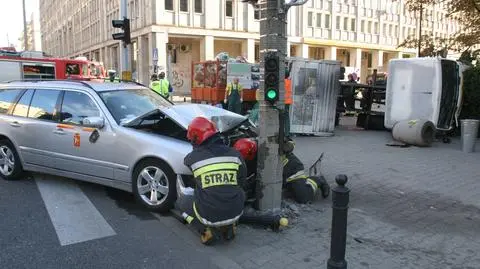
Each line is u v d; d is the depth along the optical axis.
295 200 6.32
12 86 7.63
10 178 7.34
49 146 6.82
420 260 4.59
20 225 5.35
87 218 5.62
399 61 13.05
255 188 5.57
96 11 55.56
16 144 7.18
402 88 13.03
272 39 5.13
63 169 6.76
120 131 6.09
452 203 6.51
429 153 10.54
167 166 5.68
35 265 4.34
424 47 19.44
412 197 6.78
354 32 53.34
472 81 13.78
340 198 3.76
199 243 4.92
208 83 18.27
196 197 4.73
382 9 56.19
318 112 13.55
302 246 4.86
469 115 14.12
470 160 9.69
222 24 40.53
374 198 6.69
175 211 5.75
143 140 5.86
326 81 13.52
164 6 37.97
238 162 4.82
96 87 6.83
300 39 47.75
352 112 16.50
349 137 13.38
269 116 5.34
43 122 6.92
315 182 6.44
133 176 6.01
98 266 4.34
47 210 5.89
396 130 11.90
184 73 41.16
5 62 20.11
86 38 62.12
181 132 6.21
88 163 6.42
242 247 4.82
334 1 50.44
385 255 4.69
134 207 6.07
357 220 5.70
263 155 5.41
